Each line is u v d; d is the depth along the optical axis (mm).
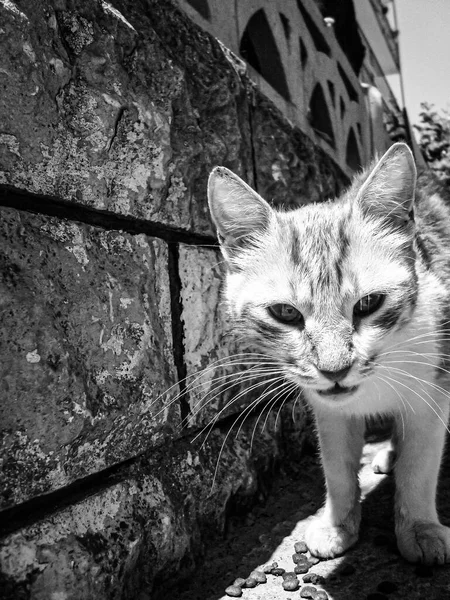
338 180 580
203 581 302
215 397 350
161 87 312
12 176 224
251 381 388
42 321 226
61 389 231
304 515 366
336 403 290
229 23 467
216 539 336
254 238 320
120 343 272
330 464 323
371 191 309
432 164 1157
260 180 431
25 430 217
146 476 293
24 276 224
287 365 303
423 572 285
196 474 327
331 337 282
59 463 234
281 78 570
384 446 473
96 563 243
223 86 378
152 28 322
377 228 306
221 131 373
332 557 310
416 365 303
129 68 292
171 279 323
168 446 318
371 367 287
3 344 211
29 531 224
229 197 317
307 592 276
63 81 251
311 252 298
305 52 645
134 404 277
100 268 266
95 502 256
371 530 335
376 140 952
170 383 309
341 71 817
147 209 301
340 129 743
